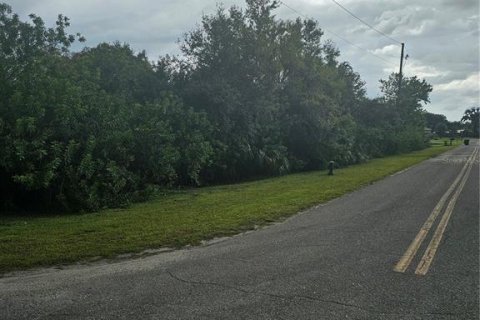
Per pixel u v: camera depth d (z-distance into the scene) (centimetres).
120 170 1416
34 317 455
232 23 2508
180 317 455
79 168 1259
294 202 1300
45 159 1252
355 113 4738
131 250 750
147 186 1525
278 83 2848
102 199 1305
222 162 2241
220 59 2466
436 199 1309
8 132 1225
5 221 1073
